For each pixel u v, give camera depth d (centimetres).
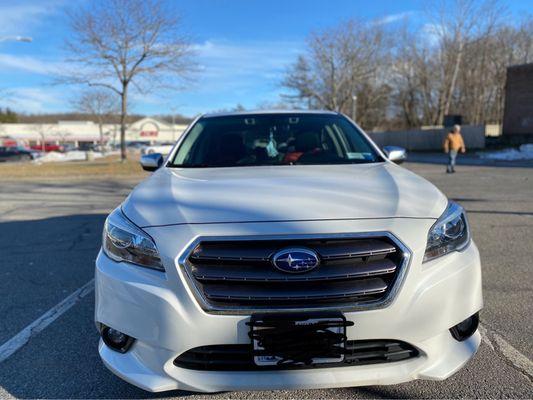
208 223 208
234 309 199
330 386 202
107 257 227
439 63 4875
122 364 217
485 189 1027
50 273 466
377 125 6034
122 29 2130
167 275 203
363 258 201
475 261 226
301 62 4500
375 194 235
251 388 201
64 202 1004
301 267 196
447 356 217
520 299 364
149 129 9869
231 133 381
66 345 309
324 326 196
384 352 207
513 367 264
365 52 4466
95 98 4953
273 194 235
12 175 1716
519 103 3008
